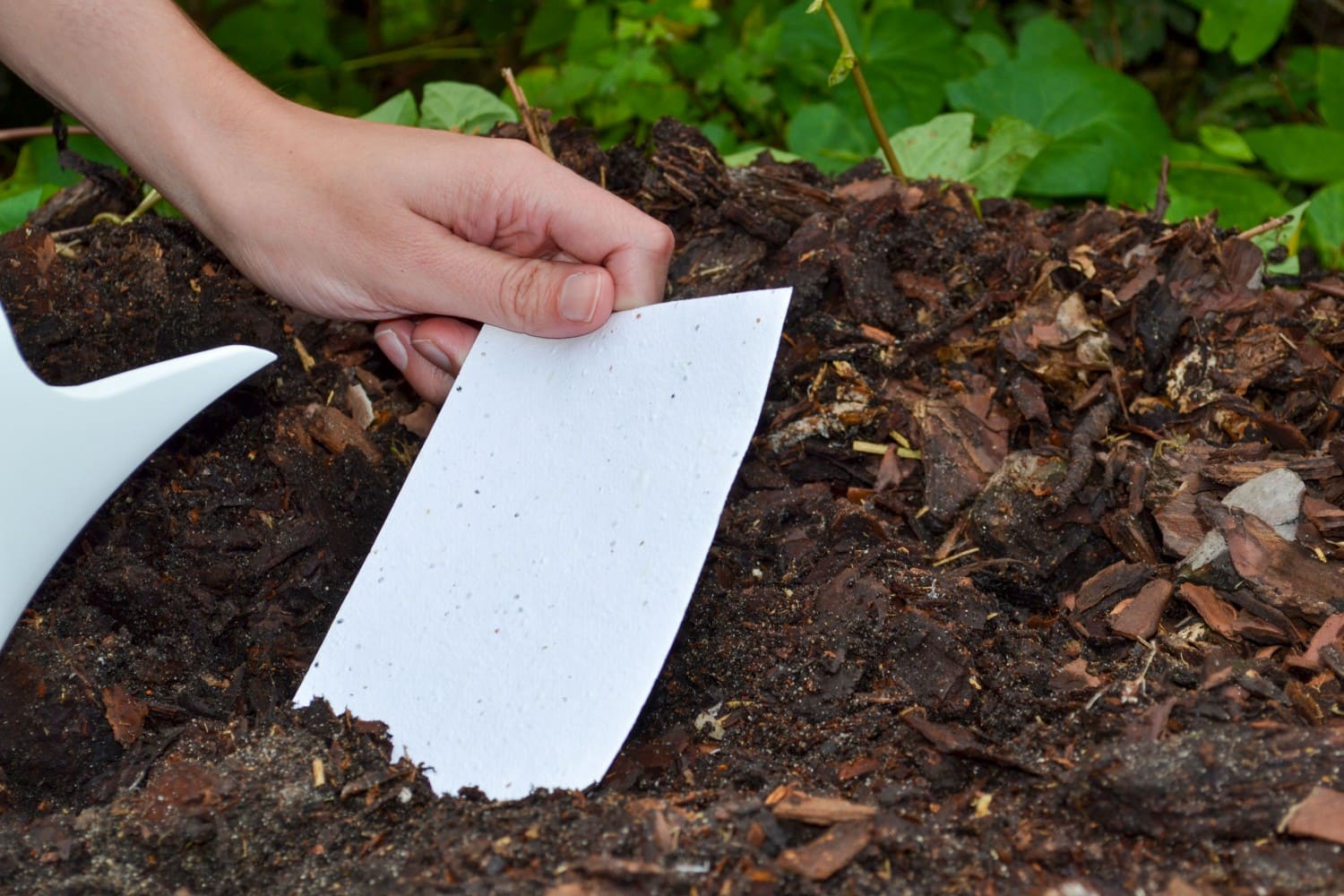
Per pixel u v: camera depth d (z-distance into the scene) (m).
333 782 0.54
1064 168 0.81
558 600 0.56
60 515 0.56
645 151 0.81
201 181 0.60
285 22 1.04
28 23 0.58
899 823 0.51
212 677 0.60
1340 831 0.49
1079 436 0.63
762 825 0.51
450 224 0.61
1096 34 1.12
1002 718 0.55
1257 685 0.54
